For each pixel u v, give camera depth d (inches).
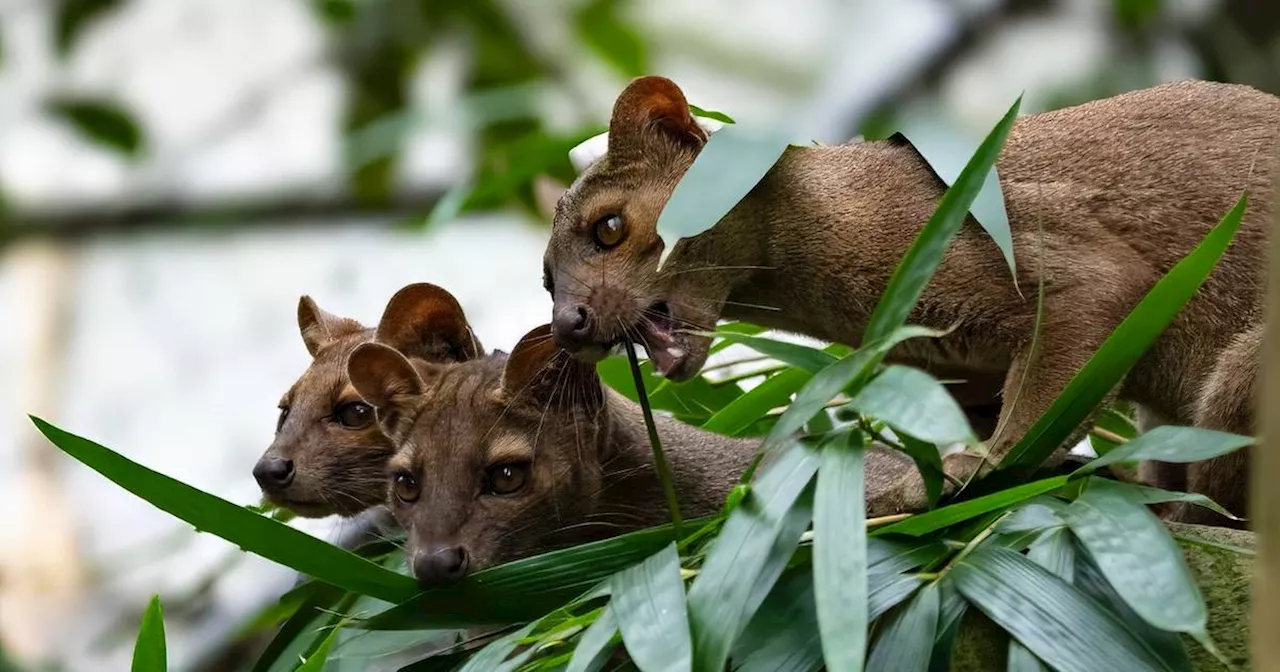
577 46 807.7
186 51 974.4
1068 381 336.8
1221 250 267.0
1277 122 365.1
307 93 967.6
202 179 932.0
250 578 599.2
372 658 364.8
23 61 831.7
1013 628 262.5
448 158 824.3
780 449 304.5
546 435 378.3
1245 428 337.1
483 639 331.3
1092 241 351.3
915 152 375.2
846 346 384.2
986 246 350.3
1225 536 297.1
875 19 900.0
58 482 940.0
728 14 942.4
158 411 952.9
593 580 309.6
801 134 353.7
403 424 382.6
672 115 365.1
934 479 290.0
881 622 276.7
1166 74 682.2
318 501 410.9
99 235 828.0
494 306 922.7
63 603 878.4
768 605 280.1
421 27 751.7
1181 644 258.2
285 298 962.1
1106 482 279.3
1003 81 712.4
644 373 422.0
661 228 312.8
